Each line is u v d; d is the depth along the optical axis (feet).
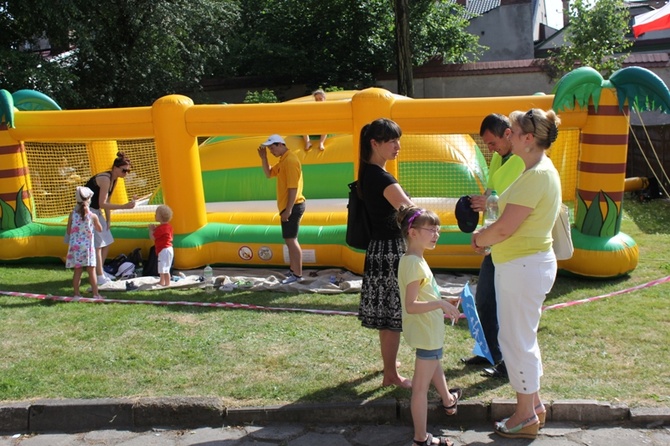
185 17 57.82
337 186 30.04
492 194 14.42
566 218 15.28
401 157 26.96
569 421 13.03
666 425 12.73
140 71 57.77
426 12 67.31
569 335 16.97
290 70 66.39
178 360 16.01
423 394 12.09
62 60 55.52
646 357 15.44
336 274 23.97
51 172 29.14
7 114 25.95
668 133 39.75
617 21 57.06
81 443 12.97
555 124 11.48
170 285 22.95
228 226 25.80
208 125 24.18
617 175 22.08
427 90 64.08
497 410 13.17
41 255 27.20
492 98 21.95
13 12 48.88
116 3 55.26
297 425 13.34
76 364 15.84
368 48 65.46
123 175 23.77
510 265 11.76
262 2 69.26
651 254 25.77
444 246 23.30
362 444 12.59
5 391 14.37
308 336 17.49
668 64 57.77
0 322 19.15
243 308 20.17
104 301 21.22
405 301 12.03
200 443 12.76
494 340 14.74
